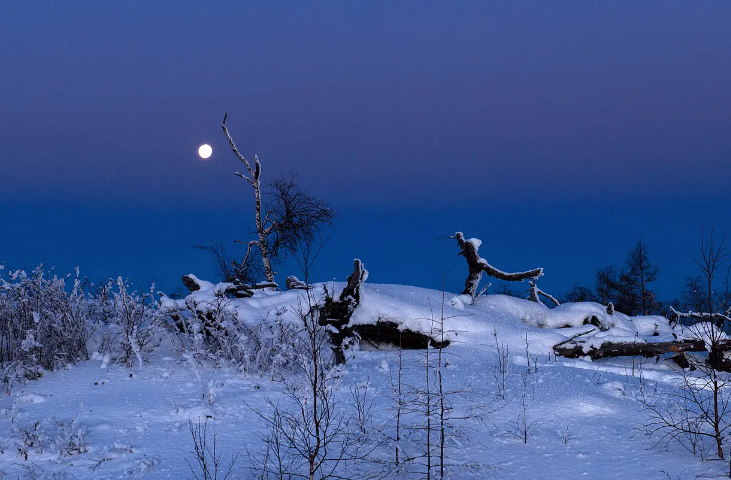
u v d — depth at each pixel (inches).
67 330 402.9
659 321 650.2
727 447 233.0
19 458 233.0
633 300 1084.5
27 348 356.2
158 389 339.9
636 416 282.5
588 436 253.0
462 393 322.0
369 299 481.1
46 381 354.0
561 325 597.3
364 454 234.1
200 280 522.3
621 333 547.5
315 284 485.4
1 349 380.2
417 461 227.5
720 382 348.2
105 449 239.0
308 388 317.1
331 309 465.1
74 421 256.4
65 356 394.0
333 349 424.5
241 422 278.2
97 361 400.2
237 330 427.8
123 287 418.9
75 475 218.4
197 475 214.8
